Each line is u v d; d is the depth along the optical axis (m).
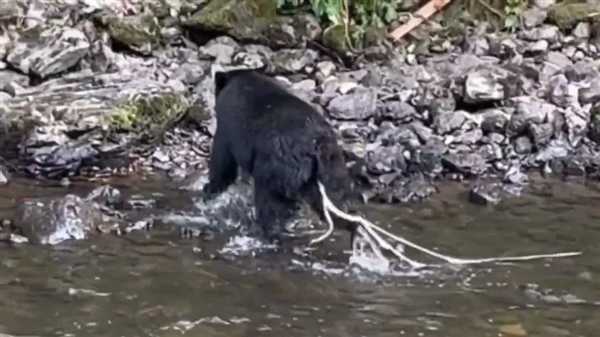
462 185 12.02
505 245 10.15
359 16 15.52
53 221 10.11
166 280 9.22
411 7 16.05
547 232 10.52
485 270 9.53
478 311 8.67
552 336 8.21
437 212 11.07
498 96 13.51
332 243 10.12
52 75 13.52
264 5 15.23
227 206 10.88
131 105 12.46
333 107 13.30
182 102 13.01
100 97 12.71
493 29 15.82
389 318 8.52
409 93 13.73
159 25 14.88
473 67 14.53
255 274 9.40
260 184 9.94
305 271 9.48
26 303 8.66
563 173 12.55
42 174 11.94
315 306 8.74
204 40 15.05
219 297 8.90
